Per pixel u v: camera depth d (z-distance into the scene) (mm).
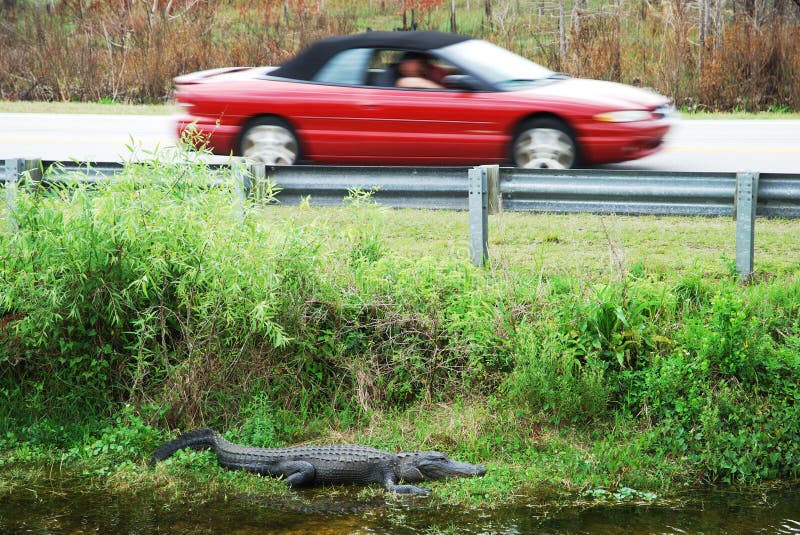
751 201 8789
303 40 29922
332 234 9133
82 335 7879
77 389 7789
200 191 8297
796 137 18375
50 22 32469
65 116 22781
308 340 7910
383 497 6582
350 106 12703
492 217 11125
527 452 7117
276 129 12922
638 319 7914
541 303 8266
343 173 9781
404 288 8414
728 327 7656
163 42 28734
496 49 13836
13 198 8070
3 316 7898
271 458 6930
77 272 7668
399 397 7953
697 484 6852
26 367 7926
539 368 7543
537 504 6430
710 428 7102
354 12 34562
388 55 12828
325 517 6262
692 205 9109
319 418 7766
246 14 33500
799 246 9914
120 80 27906
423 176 9641
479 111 12359
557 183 9352
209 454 7152
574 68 27016
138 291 7797
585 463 6883
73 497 6566
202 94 13070
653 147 12516
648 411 7441
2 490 6656
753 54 25109
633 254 9695
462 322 8047
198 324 7797
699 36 27078
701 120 22250
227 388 7789
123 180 8031
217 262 7660
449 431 7410
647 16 31266
